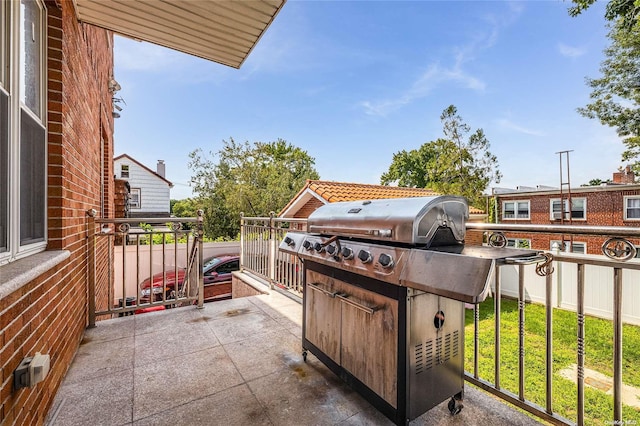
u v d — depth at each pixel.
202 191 15.64
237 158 16.02
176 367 2.16
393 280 1.41
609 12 8.93
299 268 3.74
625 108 10.75
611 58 10.68
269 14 2.66
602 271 5.78
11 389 1.15
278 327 2.92
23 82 1.59
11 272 1.17
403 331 1.41
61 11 2.01
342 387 1.92
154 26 2.85
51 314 1.69
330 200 7.86
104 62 5.14
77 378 2.00
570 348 4.46
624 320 5.42
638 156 10.80
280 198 15.01
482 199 17.03
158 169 21.88
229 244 9.93
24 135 1.58
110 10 2.60
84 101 3.01
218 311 3.38
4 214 1.32
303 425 1.58
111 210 6.57
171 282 6.23
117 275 7.14
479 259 1.15
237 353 2.38
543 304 6.72
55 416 1.62
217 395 1.83
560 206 13.93
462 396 1.67
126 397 1.80
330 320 1.96
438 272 1.24
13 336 1.17
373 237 1.63
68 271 2.11
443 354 1.56
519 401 1.60
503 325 5.60
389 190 10.37
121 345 2.51
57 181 1.95
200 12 2.63
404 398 1.41
